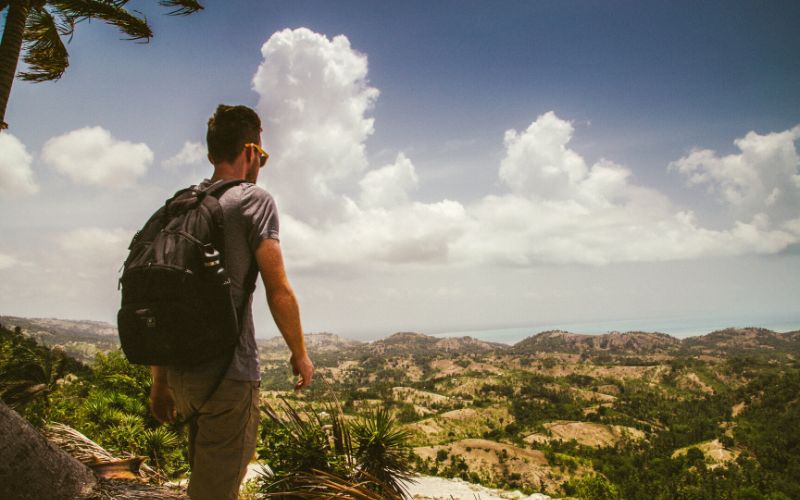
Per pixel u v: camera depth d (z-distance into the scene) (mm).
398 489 3604
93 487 1930
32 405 5180
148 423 11773
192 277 1368
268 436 3582
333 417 3707
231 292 1518
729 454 176250
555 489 140500
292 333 1561
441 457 163375
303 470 3371
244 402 1558
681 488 141875
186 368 1491
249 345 1604
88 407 10305
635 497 138625
